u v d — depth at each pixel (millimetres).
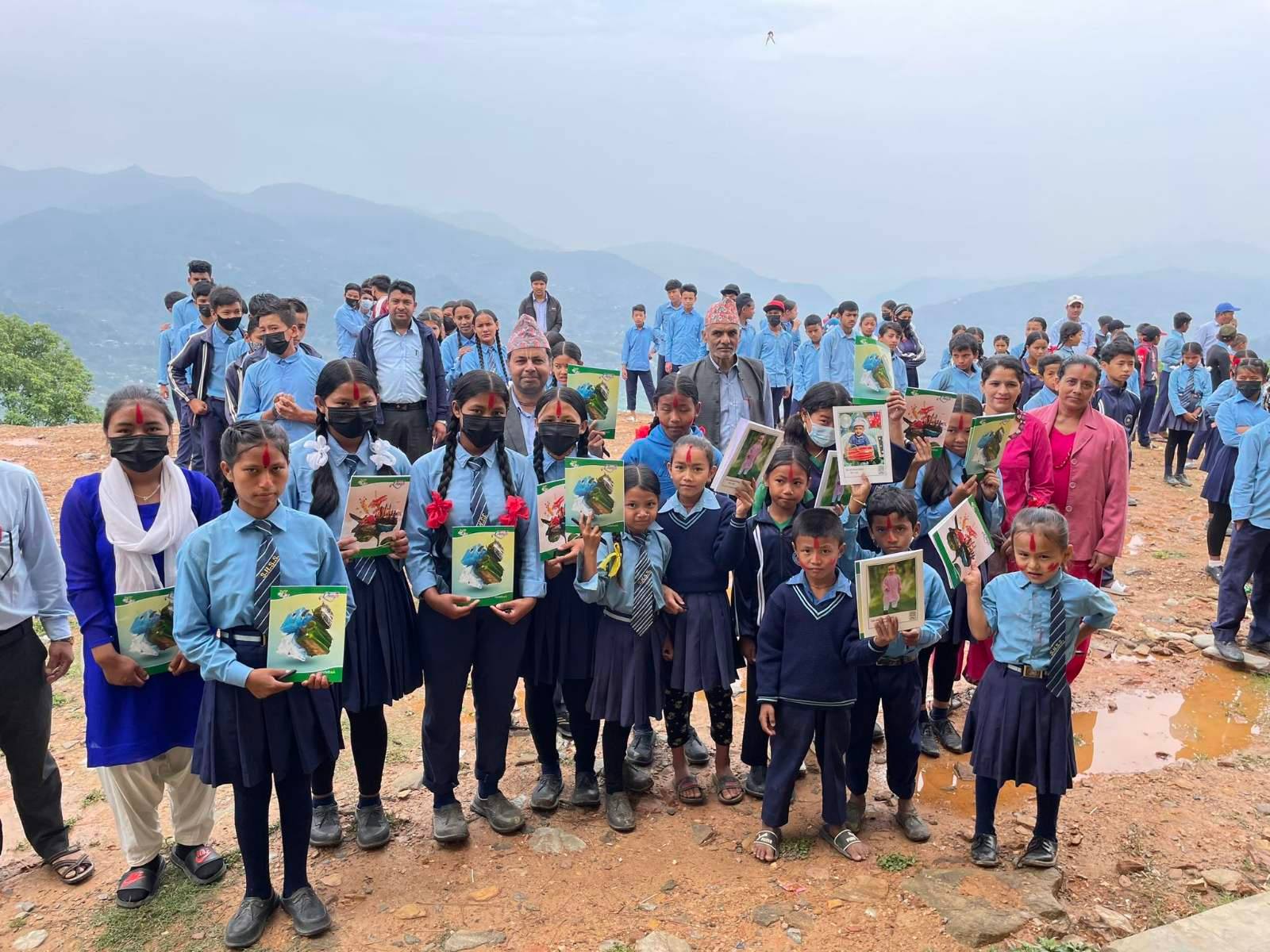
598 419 5539
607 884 3775
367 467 4023
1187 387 12148
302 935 3420
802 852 4012
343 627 3365
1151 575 8578
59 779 3988
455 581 3850
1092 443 5105
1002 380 5359
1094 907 3705
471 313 9953
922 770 4969
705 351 14953
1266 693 6066
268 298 6723
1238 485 6426
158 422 3533
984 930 3404
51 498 10633
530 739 5297
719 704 4453
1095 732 5477
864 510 4535
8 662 3725
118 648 3516
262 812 3404
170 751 3754
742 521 4281
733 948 3346
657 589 4230
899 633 3889
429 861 3959
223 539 3348
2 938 3490
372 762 4027
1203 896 3822
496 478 4121
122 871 3969
